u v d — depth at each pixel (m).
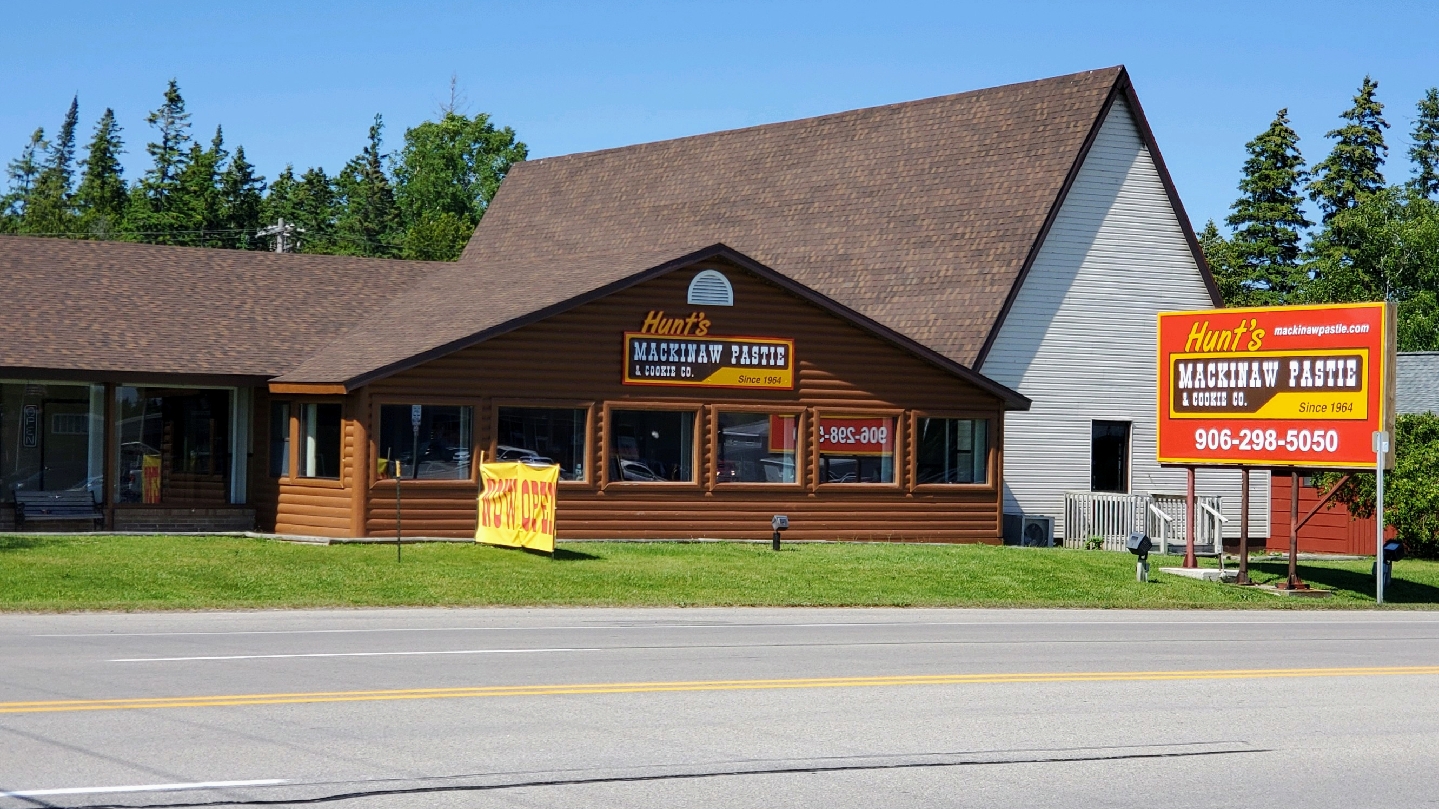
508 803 9.07
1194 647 18.38
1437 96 80.62
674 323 30.38
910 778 10.11
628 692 13.26
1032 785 10.03
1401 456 34.62
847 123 43.22
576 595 22.77
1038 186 37.12
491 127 91.56
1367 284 62.97
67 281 32.12
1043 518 35.38
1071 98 38.38
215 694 12.58
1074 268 37.59
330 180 109.94
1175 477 39.03
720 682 13.98
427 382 28.39
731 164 44.34
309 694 12.68
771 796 9.47
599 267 32.16
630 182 46.19
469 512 28.70
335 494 28.42
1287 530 39.81
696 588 23.88
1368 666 16.84
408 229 92.06
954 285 36.78
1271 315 27.48
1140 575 27.58
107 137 121.25
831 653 16.52
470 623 19.00
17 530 28.86
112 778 9.45
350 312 34.09
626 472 30.08
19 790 9.11
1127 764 10.81
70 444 29.69
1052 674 15.27
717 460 30.78
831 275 39.09
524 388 29.17
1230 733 12.18
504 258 45.97
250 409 30.84
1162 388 28.98
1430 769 10.98
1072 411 37.44
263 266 35.75
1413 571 32.06
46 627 17.72
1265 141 72.38
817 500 31.58
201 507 30.22
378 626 18.36
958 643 18.00
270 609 20.47
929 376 32.72
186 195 83.62
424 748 10.60
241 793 9.14
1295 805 9.74
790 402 31.36
